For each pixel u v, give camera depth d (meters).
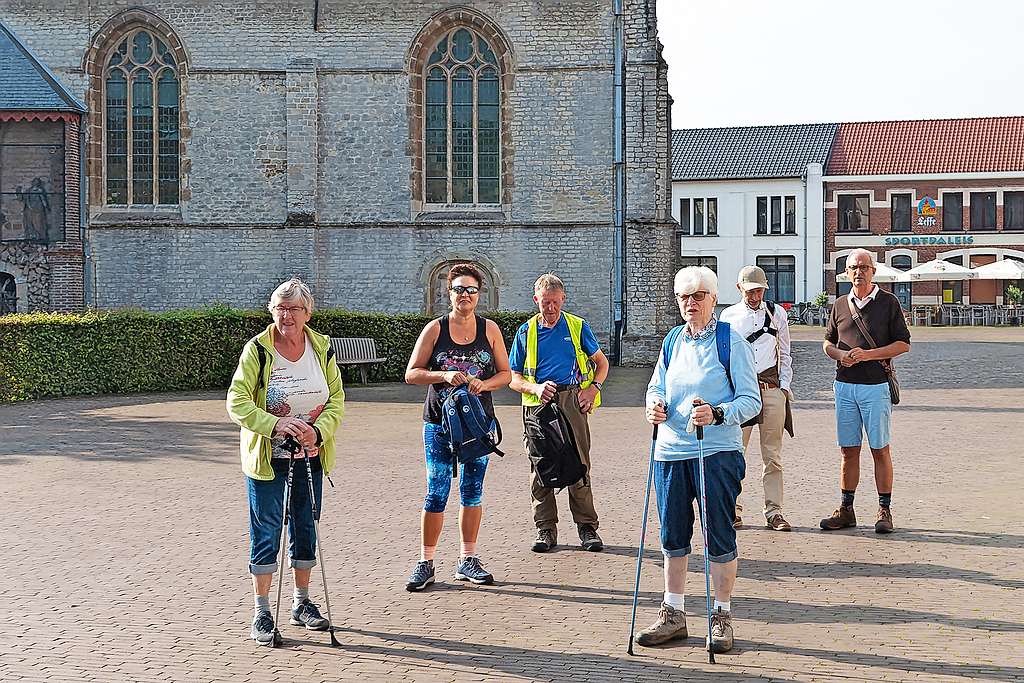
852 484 11.16
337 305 32.81
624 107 31.81
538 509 10.41
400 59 32.34
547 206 32.25
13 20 32.62
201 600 8.74
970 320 60.97
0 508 12.14
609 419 20.03
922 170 65.12
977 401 22.98
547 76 32.09
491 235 32.41
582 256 32.22
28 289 32.19
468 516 9.34
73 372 23.78
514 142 32.25
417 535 10.95
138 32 32.75
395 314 30.94
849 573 9.41
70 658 7.36
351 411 21.56
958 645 7.48
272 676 7.03
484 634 7.88
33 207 32.22
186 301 32.81
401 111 32.41
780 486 11.21
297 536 8.10
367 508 12.20
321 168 32.62
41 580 9.29
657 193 32.41
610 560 10.02
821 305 62.66
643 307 31.88
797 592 8.86
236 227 32.69
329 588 9.10
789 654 7.36
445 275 32.78
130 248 32.69
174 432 18.27
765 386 11.14
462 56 32.50
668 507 7.71
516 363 10.70
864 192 65.56
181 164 32.66
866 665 7.12
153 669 7.15
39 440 17.28
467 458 9.07
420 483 13.70
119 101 32.81
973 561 9.75
